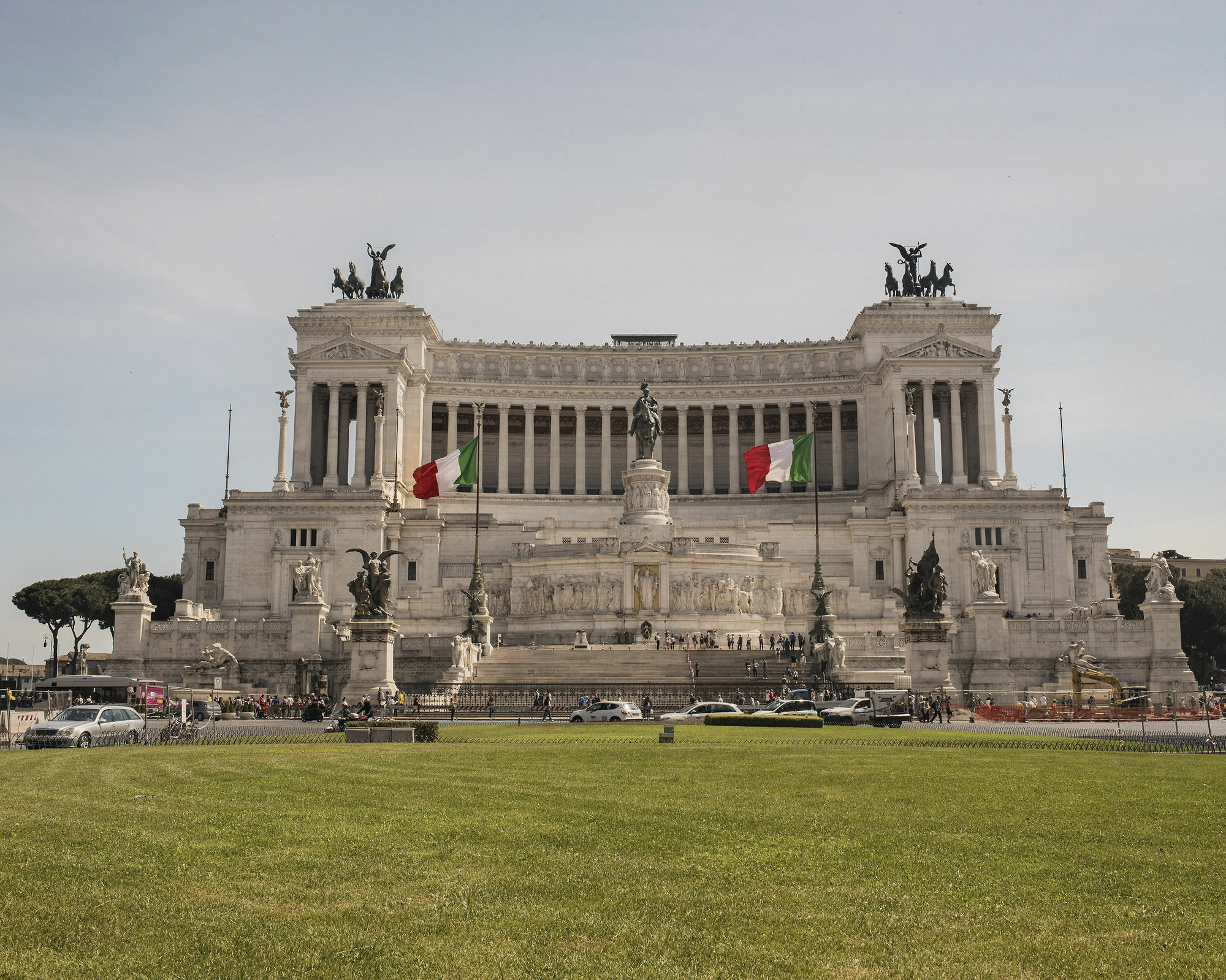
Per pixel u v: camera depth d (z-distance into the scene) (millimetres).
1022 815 31969
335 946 19719
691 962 18984
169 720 70438
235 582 144625
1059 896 22797
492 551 151000
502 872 24781
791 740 58062
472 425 189125
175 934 20391
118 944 19875
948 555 144625
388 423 164375
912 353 165750
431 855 26391
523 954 19328
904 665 113250
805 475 127562
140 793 36781
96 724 62281
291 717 96062
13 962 18922
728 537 150125
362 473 160875
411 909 21906
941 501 145125
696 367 181125
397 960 19062
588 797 35500
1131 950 19453
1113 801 34781
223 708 97000
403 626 135375
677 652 111250
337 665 113438
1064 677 111188
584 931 20562
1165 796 36031
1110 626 114250
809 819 31266
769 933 20453
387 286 181125
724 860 25875
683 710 86625
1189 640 171625
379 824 30344
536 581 135250
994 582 115750
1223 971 18422
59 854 26578
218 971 18609
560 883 23766
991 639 113625
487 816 31734
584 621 130875
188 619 118875
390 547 148375
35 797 36000
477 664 107750
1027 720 85750
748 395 177250
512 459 189500
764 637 132125
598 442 188875
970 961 18969
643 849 27078
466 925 20906
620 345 182625
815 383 175500
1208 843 27969
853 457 183625
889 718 75375
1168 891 23172
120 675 115938
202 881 23938
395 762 46594
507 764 45719
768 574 136375
